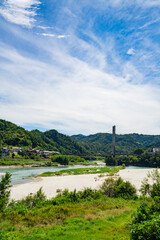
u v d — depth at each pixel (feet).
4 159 374.84
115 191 87.35
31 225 44.83
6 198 54.85
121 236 34.04
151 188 76.38
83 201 76.02
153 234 26.99
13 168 319.27
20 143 570.46
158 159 441.27
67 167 386.73
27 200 72.90
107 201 72.43
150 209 37.32
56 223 46.11
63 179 176.14
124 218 47.01
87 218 48.37
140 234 27.71
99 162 599.16
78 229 40.40
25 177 202.80
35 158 458.91
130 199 78.95
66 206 63.46
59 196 84.33
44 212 55.52
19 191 117.08
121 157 507.71
